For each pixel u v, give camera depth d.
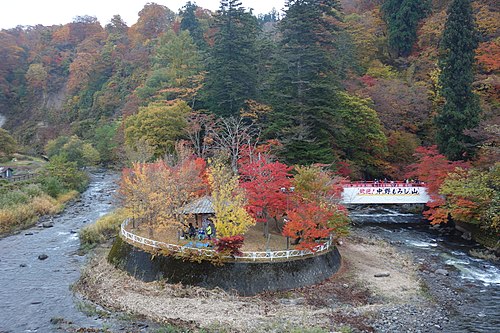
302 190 26.52
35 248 31.83
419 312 21.78
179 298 22.78
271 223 32.78
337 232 27.72
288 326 19.89
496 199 31.69
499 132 35.06
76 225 38.59
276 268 24.03
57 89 109.38
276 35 75.31
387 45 69.75
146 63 87.94
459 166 38.88
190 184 28.42
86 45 109.19
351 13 77.31
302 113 40.31
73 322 20.27
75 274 26.69
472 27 43.78
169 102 48.62
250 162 30.17
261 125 41.94
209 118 43.00
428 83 58.22
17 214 38.12
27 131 98.44
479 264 29.98
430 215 41.66
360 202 40.22
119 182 37.12
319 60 43.44
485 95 48.91
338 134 42.81
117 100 87.88
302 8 43.59
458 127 42.19
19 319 20.50
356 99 46.53
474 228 36.16
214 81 46.12
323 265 25.91
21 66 113.50
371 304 22.70
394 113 52.09
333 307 22.16
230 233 24.48
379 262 29.97
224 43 45.97
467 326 20.31
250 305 22.08
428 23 64.38
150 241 26.20
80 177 56.53
